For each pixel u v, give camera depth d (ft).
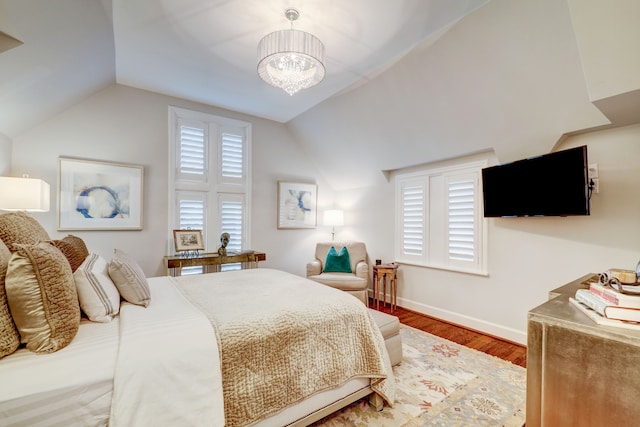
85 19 6.21
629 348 3.14
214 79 10.11
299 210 15.31
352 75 9.51
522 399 6.31
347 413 5.82
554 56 6.62
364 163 13.97
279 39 5.98
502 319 9.74
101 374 3.46
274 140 14.61
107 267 5.79
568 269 8.27
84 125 10.01
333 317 5.58
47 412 3.14
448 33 7.44
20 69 6.33
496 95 8.12
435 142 10.74
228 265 13.20
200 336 4.29
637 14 4.28
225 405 4.16
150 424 3.51
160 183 11.46
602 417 3.30
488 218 10.16
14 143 8.94
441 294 11.65
